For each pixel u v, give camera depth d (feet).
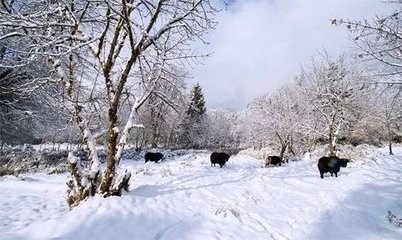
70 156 28.27
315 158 78.64
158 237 22.15
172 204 28.84
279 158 66.39
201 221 25.00
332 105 79.97
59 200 33.42
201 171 47.98
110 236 21.35
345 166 57.21
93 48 29.73
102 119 34.24
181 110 35.96
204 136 180.55
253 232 23.88
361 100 80.84
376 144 110.52
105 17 28.14
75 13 29.55
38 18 29.01
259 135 99.09
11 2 35.29
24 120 62.75
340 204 31.27
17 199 33.04
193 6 28.53
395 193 35.50
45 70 44.93
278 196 33.68
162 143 169.68
